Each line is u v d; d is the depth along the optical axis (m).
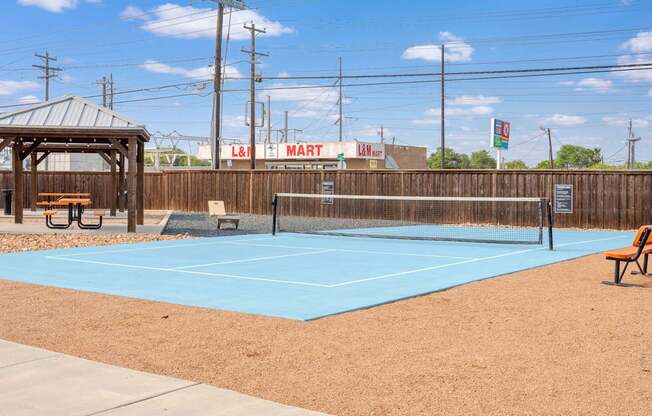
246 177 35.19
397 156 69.44
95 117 22.77
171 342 7.20
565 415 4.92
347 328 7.93
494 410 5.03
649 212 26.06
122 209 33.53
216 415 4.76
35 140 25.62
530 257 16.23
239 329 7.84
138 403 5.02
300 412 4.84
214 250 17.42
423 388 5.57
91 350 6.83
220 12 38.97
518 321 8.41
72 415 4.75
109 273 12.78
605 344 7.17
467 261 15.26
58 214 32.09
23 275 12.45
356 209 31.92
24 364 6.11
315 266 14.10
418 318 8.56
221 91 39.81
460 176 29.33
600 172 26.77
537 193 27.86
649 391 5.50
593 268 14.12
